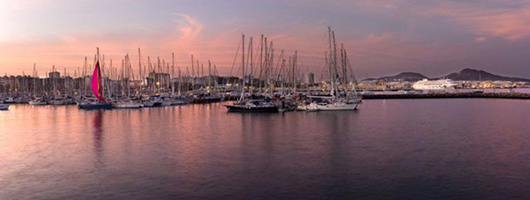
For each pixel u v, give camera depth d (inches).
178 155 1489.9
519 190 1044.5
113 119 2950.3
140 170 1270.9
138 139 1886.1
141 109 4077.3
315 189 1067.3
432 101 5649.6
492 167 1277.1
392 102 5428.2
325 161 1375.5
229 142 1774.1
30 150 1622.8
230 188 1077.8
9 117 3233.3
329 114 3233.3
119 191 1059.3
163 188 1080.2
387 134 2011.6
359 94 6737.2
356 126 2363.4
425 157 1429.6
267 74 4060.0
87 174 1229.7
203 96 5738.2
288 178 1169.4
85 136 2006.6
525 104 4633.4
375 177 1173.7
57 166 1336.1
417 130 2172.7
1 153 1563.7
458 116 3061.0
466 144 1691.7
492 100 5743.1
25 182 1152.2
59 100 5285.4
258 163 1352.1
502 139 1823.3
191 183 1124.5
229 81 6825.8
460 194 1018.1
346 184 1108.5
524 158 1402.6
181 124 2546.8
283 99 3858.3
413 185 1094.4
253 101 3686.0
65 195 1034.7
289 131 2132.1
